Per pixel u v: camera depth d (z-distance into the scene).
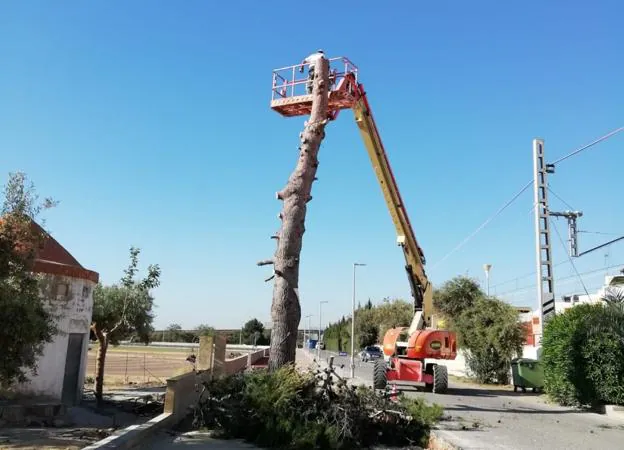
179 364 46.19
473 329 31.25
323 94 15.34
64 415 15.80
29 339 9.80
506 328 29.81
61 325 18.05
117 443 8.94
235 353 53.62
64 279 18.39
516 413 16.58
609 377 16.97
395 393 12.88
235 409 11.56
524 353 31.16
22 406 15.06
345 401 11.48
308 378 11.73
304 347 118.00
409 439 11.52
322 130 14.88
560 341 19.27
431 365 24.03
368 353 67.44
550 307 24.73
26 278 10.22
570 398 18.78
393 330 26.02
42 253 18.55
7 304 9.45
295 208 14.05
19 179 10.37
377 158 21.97
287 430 10.64
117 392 24.25
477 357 31.17
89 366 41.00
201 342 21.45
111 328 23.73
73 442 11.93
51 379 17.55
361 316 93.69
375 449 10.97
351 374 33.47
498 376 30.42
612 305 18.38
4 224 9.77
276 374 12.02
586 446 11.01
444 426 12.69
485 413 16.28
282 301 13.53
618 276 26.41
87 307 19.94
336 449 10.55
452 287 39.69
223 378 12.80
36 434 12.88
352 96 18.77
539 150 25.56
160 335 103.50
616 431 13.38
